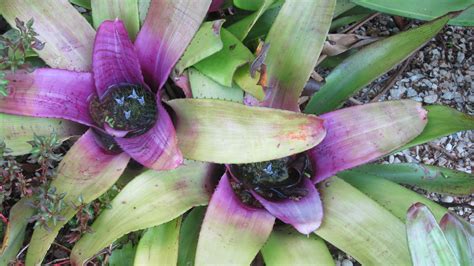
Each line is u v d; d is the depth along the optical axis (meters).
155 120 0.65
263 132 0.58
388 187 0.69
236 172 0.65
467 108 0.90
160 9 0.63
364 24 0.95
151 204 0.63
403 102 0.63
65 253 0.75
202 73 0.65
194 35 0.61
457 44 0.95
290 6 0.63
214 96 0.65
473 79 0.92
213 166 0.67
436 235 0.48
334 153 0.64
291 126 0.57
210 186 0.66
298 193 0.64
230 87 0.65
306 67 0.64
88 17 0.80
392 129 0.63
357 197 0.63
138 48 0.66
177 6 0.62
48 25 0.67
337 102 0.74
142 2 0.70
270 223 0.63
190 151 0.61
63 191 0.64
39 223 0.61
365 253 0.61
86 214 0.63
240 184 0.65
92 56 0.65
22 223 0.67
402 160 0.87
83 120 0.66
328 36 0.81
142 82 0.67
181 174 0.65
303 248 0.63
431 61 0.94
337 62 0.86
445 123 0.68
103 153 0.66
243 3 0.71
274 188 0.65
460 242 0.54
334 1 0.62
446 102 0.90
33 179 0.69
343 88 0.74
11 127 0.65
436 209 0.66
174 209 0.62
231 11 0.83
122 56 0.65
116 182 0.70
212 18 0.81
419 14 0.75
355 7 0.85
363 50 0.73
